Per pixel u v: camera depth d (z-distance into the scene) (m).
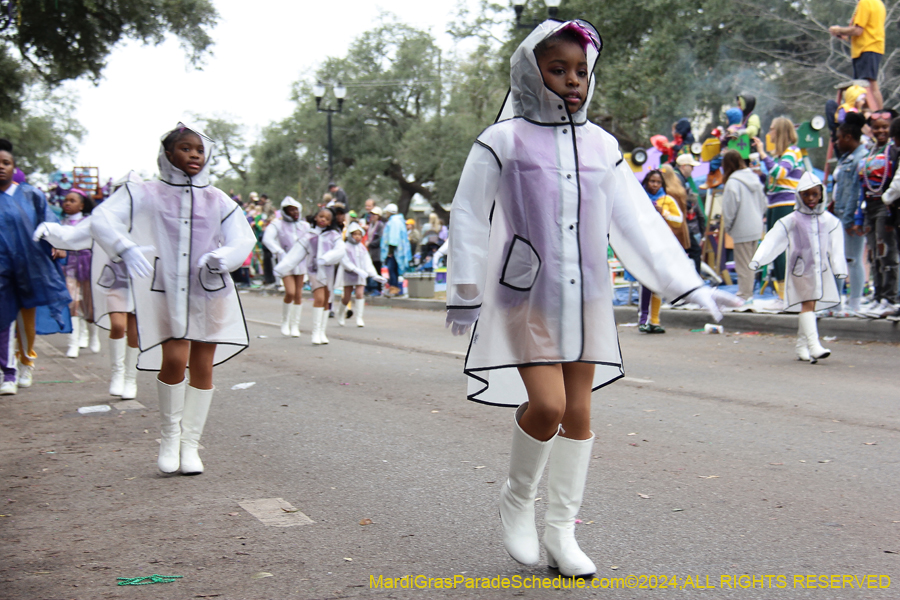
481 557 3.29
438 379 7.75
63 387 7.75
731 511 3.82
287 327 12.00
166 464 4.61
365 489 4.26
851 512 3.79
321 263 10.69
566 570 3.06
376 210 19.31
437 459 4.82
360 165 43.00
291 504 4.02
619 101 22.98
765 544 3.39
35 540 3.56
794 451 4.89
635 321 12.51
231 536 3.57
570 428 3.09
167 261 4.56
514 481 3.13
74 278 10.12
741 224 11.23
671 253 3.20
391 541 3.48
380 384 7.54
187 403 4.67
